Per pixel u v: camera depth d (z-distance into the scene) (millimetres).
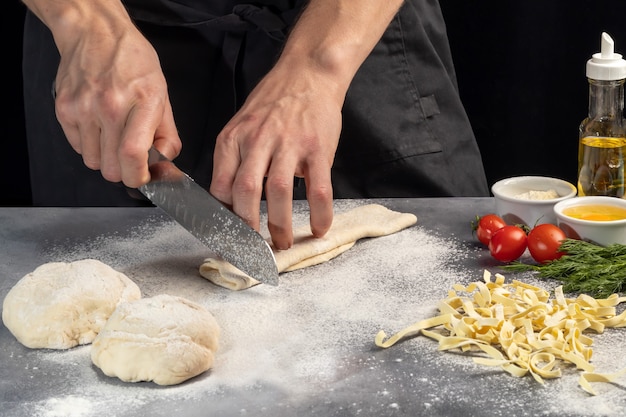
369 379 1318
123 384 1324
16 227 1815
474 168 2221
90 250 1722
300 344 1412
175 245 1740
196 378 1334
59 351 1412
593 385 1282
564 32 2836
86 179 2193
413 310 1495
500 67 2918
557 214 1636
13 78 3090
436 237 1745
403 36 2076
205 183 2143
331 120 1596
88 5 1715
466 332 1393
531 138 3000
